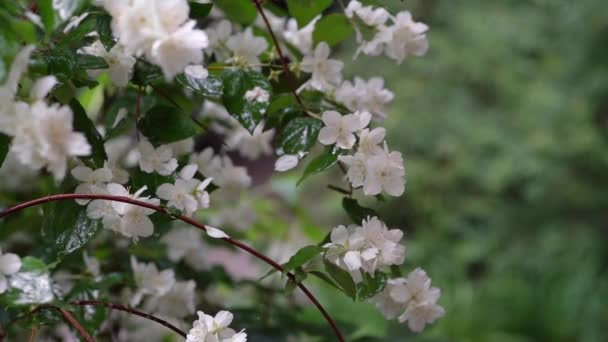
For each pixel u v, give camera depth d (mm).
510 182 4082
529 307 3330
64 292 1014
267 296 1187
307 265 901
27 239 1139
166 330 1213
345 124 896
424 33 1006
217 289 1264
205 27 1077
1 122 755
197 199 907
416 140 4270
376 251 880
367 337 1170
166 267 1104
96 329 938
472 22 4395
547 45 4258
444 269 3883
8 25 768
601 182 3975
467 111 4258
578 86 4055
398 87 4352
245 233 1262
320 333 1149
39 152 756
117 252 1101
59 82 855
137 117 933
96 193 877
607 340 3174
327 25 989
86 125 883
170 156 921
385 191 892
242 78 922
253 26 1026
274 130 1113
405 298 914
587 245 3686
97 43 895
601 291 3309
